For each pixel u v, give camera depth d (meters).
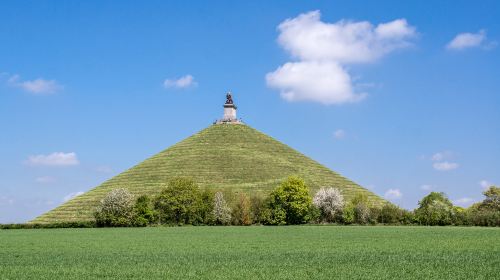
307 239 92.06
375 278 44.38
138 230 126.31
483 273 46.56
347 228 131.88
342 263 54.19
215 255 63.56
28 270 50.19
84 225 146.62
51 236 105.12
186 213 155.62
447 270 48.28
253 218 158.75
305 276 45.59
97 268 51.28
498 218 147.88
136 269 50.41
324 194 163.88
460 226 147.00
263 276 45.53
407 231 115.75
